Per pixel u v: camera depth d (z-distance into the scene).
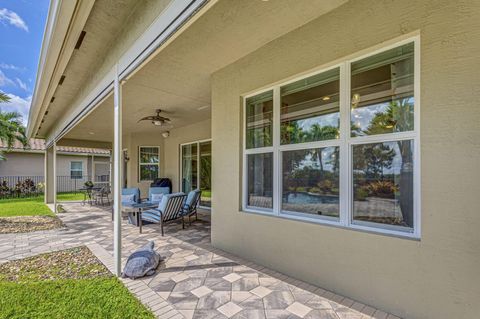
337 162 2.74
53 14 2.71
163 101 5.40
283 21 2.75
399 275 2.14
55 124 7.92
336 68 2.74
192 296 2.59
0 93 9.20
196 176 7.89
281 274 3.07
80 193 15.52
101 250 4.17
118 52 3.16
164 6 2.28
